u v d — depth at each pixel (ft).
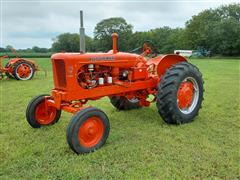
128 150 12.18
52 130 14.87
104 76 14.57
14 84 33.50
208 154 11.65
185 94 15.81
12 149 12.45
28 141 13.35
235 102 21.26
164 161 11.10
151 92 16.78
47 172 10.39
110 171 10.38
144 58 16.85
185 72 15.44
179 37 194.18
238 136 13.80
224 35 167.73
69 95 12.92
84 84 13.55
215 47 174.29
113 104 18.90
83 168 10.65
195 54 168.76
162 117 15.39
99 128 12.52
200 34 182.60
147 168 10.57
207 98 22.76
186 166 10.62
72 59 12.82
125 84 15.10
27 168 10.74
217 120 16.53
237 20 187.52
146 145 12.75
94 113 12.17
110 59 14.52
